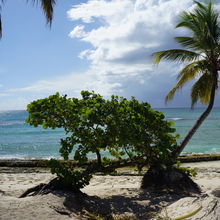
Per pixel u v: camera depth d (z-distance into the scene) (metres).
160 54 11.27
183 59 11.05
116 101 8.48
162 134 8.67
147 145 8.67
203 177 12.82
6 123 80.56
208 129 48.97
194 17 10.85
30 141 37.66
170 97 12.16
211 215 4.86
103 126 8.23
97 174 14.03
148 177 8.95
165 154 8.74
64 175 7.60
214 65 10.80
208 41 10.46
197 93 11.78
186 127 54.38
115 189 9.13
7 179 12.62
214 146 29.72
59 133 49.69
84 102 8.44
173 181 8.57
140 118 8.48
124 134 8.04
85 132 8.09
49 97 8.38
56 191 7.02
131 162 8.96
